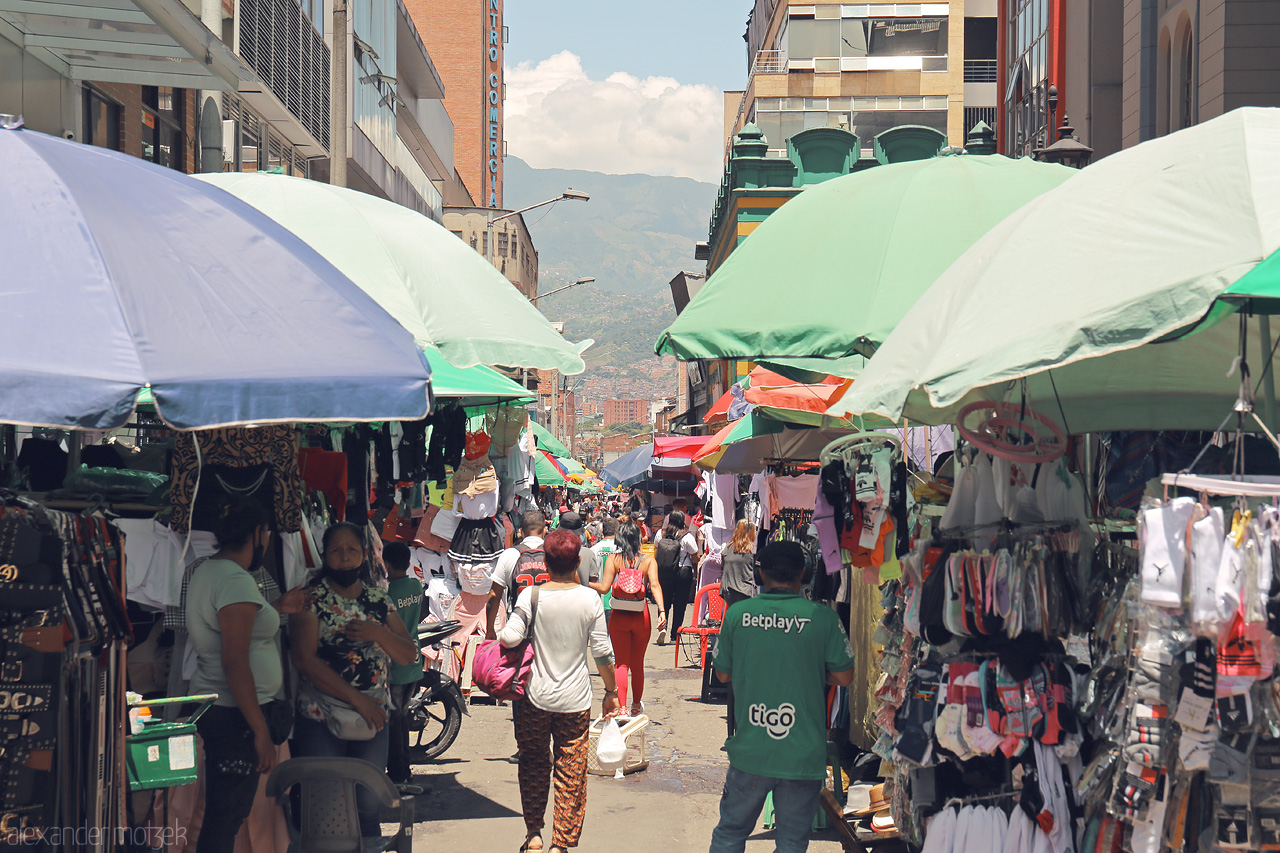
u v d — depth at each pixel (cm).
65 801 375
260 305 404
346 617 571
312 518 676
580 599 669
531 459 1495
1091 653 470
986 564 466
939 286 489
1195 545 370
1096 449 677
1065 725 457
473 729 1108
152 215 411
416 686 935
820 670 558
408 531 1209
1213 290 349
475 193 8481
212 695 494
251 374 371
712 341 605
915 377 423
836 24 4153
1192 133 439
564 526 1044
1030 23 2608
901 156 2436
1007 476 479
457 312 709
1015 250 439
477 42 8444
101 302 358
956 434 557
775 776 550
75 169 407
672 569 1755
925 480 670
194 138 1477
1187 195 398
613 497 5634
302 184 756
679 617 1775
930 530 537
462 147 8488
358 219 723
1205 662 374
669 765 971
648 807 825
